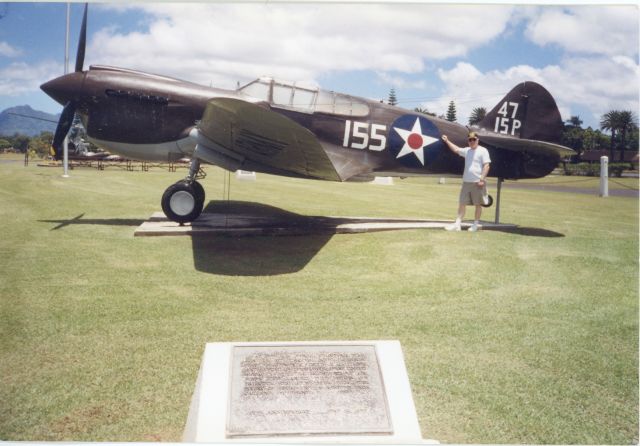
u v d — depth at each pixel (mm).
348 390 2422
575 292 5055
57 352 3473
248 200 12055
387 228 8047
